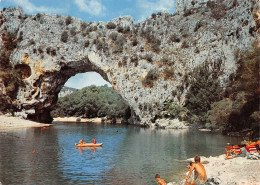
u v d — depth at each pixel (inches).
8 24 3206.2
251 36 2283.5
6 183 615.8
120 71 2829.7
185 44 2839.6
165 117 2618.1
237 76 1998.0
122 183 621.3
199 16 3036.4
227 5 2913.4
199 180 504.7
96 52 2898.6
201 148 1136.8
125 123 3442.4
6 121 2566.4
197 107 2375.7
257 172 559.5
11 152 1033.5
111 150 1113.4
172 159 908.6
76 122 3769.7
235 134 1643.7
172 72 2694.4
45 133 1866.4
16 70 2967.5
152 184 613.6
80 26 3243.1
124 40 2997.0
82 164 828.6
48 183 617.9
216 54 2541.8
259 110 1396.4
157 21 3198.8
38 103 2967.5
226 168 645.9
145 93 2714.1
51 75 2989.7
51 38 3085.6
